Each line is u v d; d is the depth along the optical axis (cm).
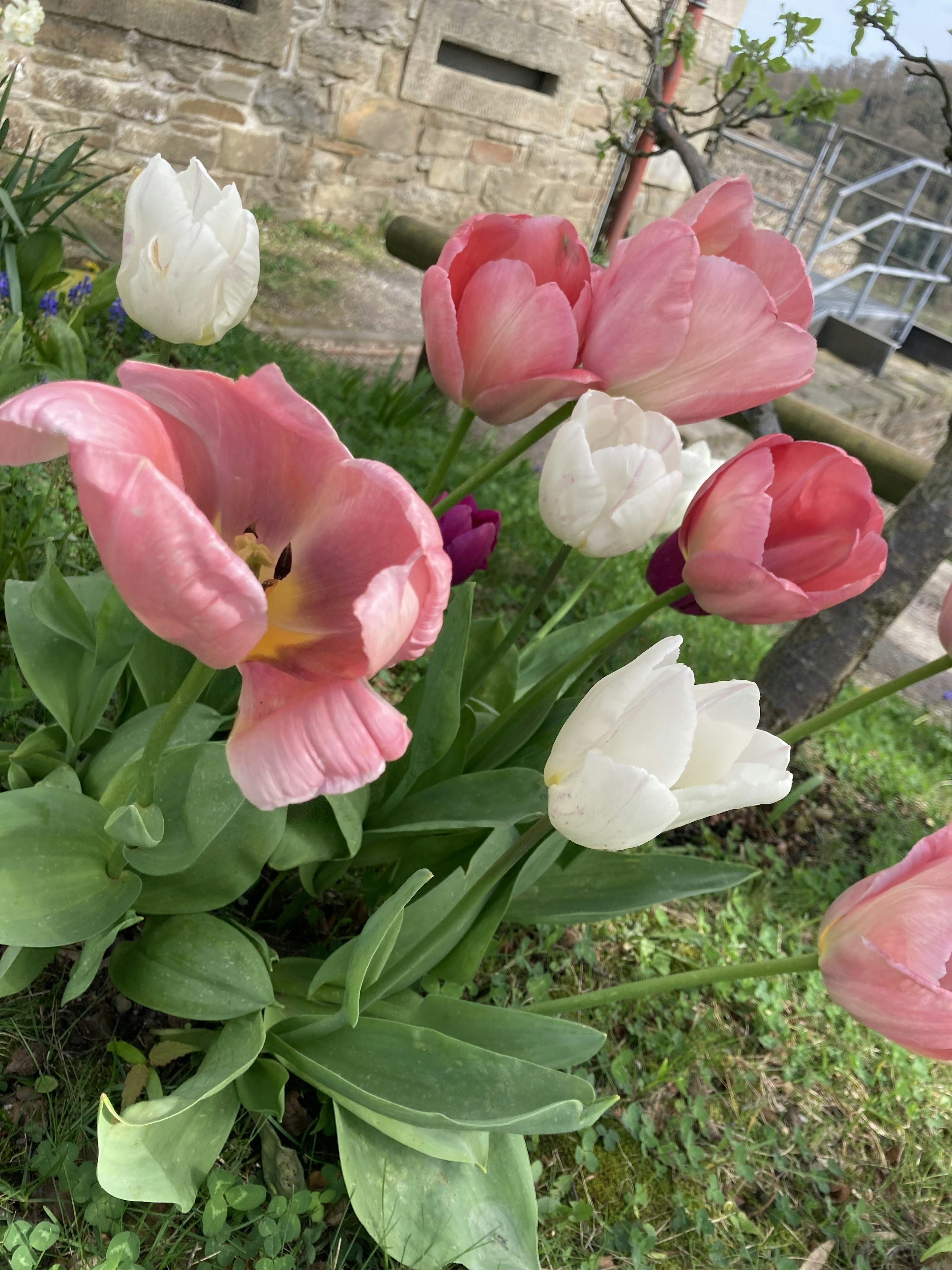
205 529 20
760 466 32
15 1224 32
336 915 50
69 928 32
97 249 91
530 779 40
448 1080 35
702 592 35
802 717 84
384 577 21
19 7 81
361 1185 36
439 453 104
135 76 153
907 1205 54
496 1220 37
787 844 79
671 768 28
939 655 142
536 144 204
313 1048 37
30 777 40
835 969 32
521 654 56
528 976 54
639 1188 47
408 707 48
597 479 33
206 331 35
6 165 139
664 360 33
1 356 52
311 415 23
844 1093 59
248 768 21
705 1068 55
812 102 80
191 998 35
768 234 35
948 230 223
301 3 163
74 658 41
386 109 182
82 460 19
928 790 96
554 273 35
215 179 169
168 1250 35
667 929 63
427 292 34
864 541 32
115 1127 30
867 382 226
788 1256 48
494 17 184
